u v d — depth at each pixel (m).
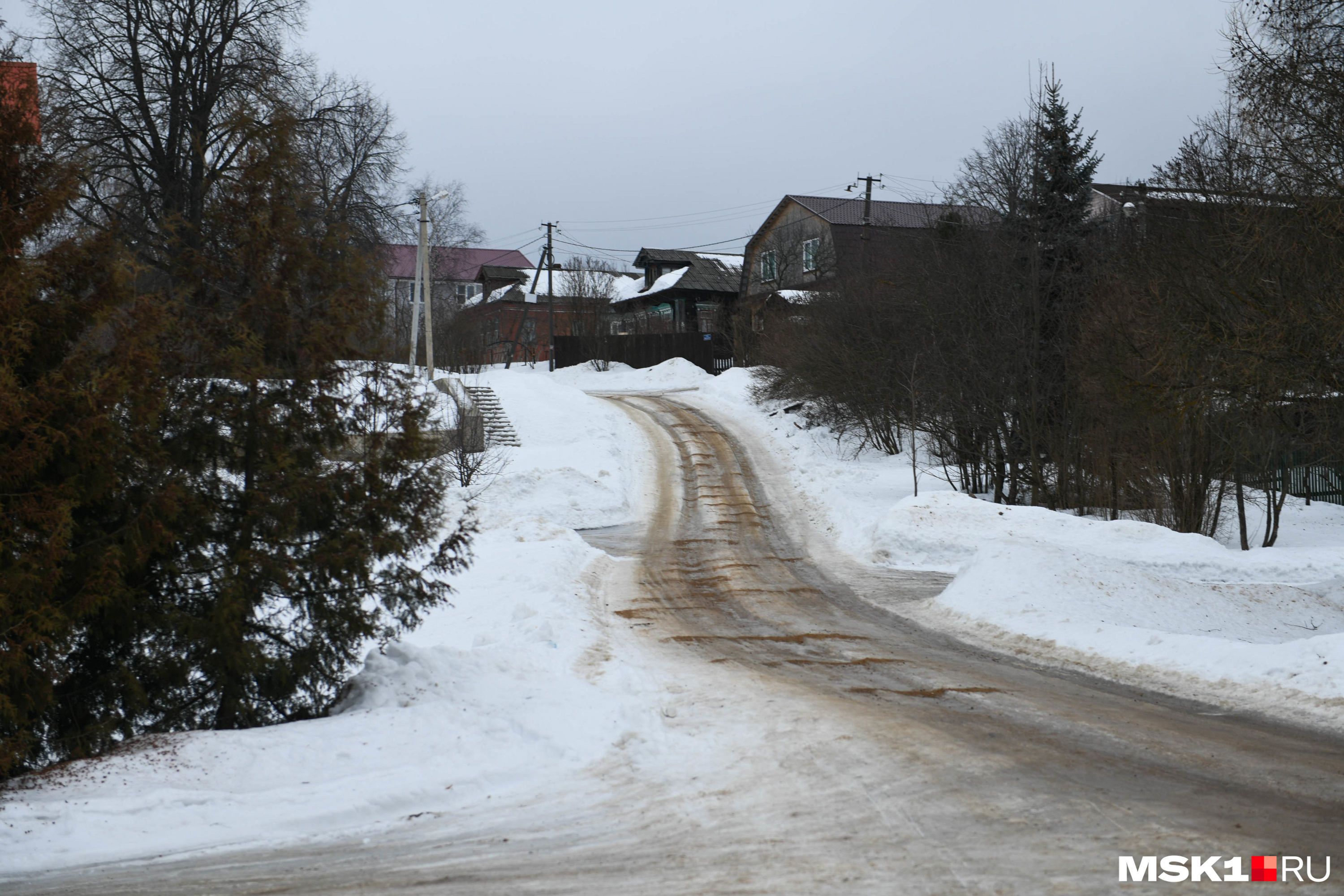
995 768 7.62
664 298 67.31
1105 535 21.64
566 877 5.72
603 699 10.44
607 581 19.16
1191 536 21.47
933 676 11.66
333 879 5.76
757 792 7.48
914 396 28.48
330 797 7.41
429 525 10.13
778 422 39.31
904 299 30.23
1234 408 15.82
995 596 15.66
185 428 9.09
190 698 9.34
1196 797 6.75
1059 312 26.78
